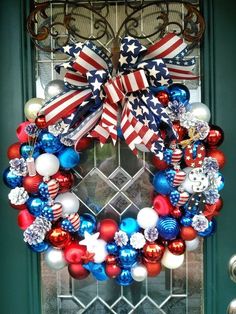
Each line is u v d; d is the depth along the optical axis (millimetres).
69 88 1141
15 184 1150
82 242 1143
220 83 1267
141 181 1289
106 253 1154
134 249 1150
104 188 1294
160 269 1202
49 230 1143
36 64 1283
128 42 1104
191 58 1182
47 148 1139
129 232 1167
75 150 1175
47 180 1136
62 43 1275
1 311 1301
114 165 1294
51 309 1320
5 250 1295
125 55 1108
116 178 1293
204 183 1116
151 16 1261
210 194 1127
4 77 1277
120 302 1318
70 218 1146
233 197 1280
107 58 1140
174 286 1311
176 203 1133
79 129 1121
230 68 1264
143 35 1261
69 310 1320
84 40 1264
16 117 1280
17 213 1292
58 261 1173
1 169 1287
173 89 1154
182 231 1159
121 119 1131
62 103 1121
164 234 1135
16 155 1170
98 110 1135
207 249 1286
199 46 1271
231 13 1262
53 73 1283
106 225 1166
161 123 1126
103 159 1294
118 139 1288
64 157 1161
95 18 1267
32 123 1154
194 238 1178
